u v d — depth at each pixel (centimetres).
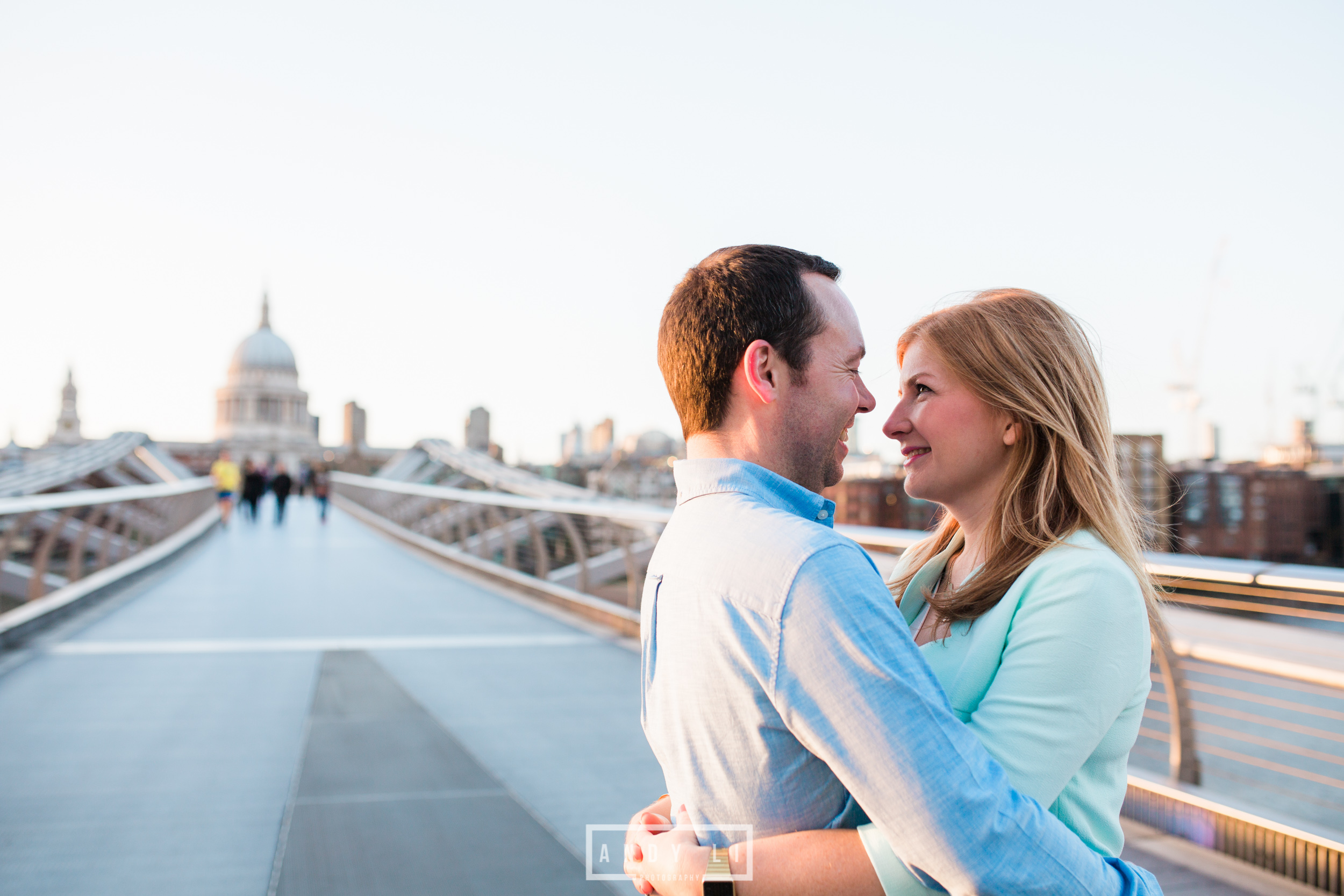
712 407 116
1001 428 116
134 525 1366
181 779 372
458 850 299
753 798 99
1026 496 113
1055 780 95
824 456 117
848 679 90
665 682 106
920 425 119
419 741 427
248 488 2984
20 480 1891
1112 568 102
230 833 315
